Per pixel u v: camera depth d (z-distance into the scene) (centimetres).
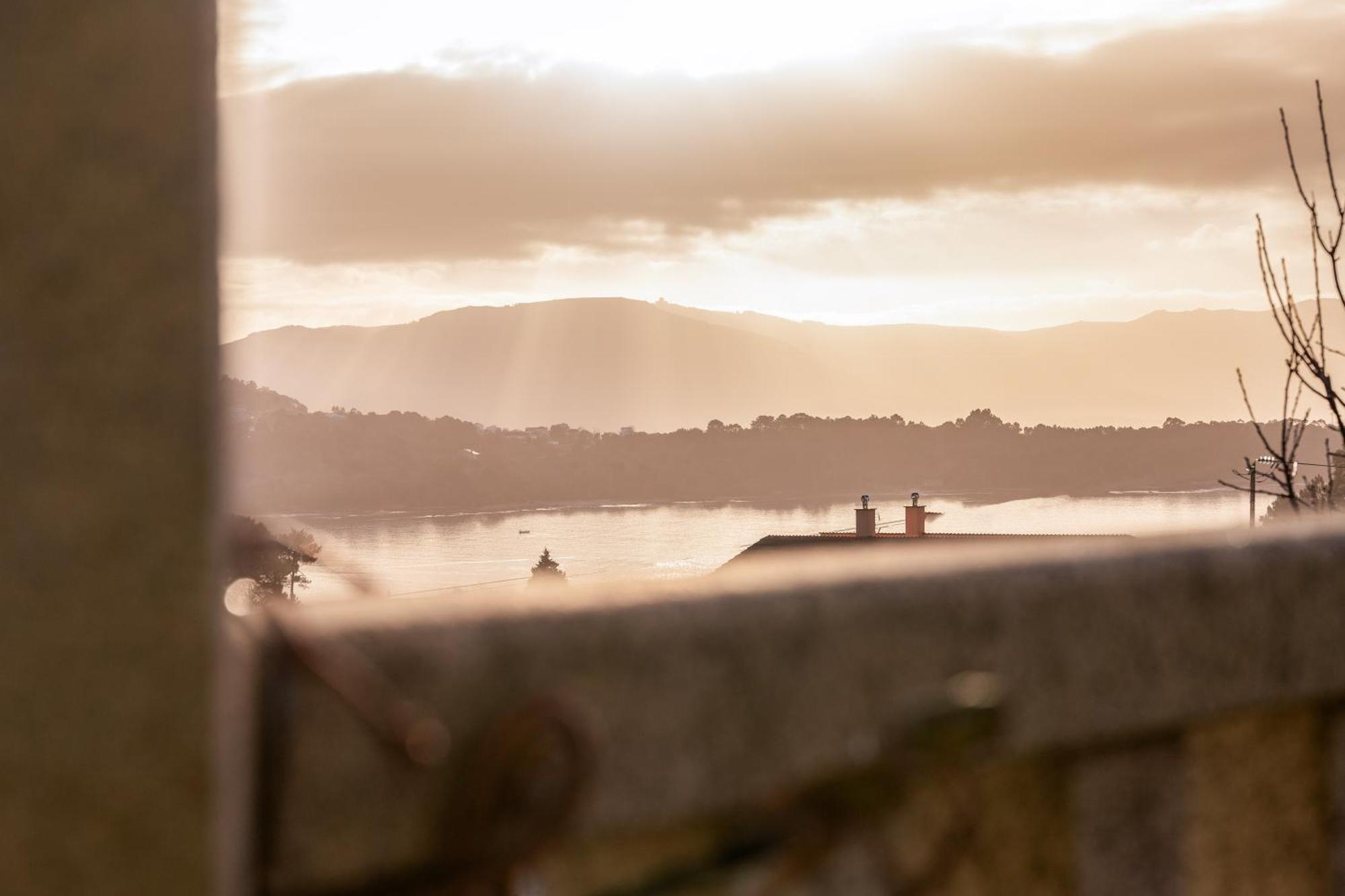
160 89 74
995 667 121
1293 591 142
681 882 107
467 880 93
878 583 115
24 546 73
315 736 87
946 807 126
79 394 74
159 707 76
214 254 76
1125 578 130
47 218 73
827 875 117
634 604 102
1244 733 146
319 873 88
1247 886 146
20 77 72
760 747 107
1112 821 137
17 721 74
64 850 75
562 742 96
